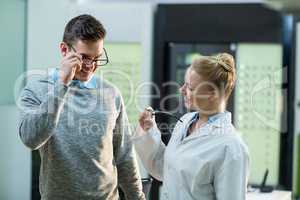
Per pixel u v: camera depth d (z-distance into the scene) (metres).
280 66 4.97
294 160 4.98
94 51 1.88
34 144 1.81
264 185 3.27
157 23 5.09
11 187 3.89
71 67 1.79
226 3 5.01
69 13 4.52
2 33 3.76
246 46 5.02
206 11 5.04
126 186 2.19
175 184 1.88
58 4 4.00
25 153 3.89
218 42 5.05
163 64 5.06
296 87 4.95
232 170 1.78
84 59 1.88
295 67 4.95
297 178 4.98
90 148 1.93
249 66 5.00
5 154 3.83
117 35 4.93
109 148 2.00
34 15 3.93
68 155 1.91
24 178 3.91
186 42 5.08
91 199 1.95
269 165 5.01
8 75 3.81
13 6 3.85
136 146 2.10
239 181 1.78
